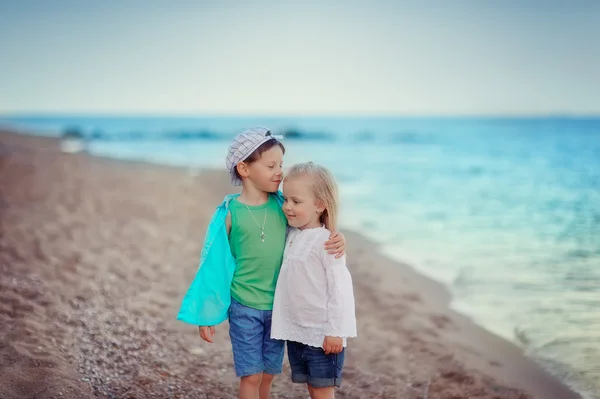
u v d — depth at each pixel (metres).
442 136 54.91
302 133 57.69
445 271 6.26
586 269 6.26
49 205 8.02
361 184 15.41
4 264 4.93
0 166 11.91
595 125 86.25
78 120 146.00
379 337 4.24
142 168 15.73
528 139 44.50
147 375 3.24
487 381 3.46
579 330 4.42
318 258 2.51
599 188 13.41
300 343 2.57
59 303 4.17
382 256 7.02
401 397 3.24
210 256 2.58
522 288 5.59
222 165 20.25
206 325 2.56
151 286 4.98
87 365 3.24
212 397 3.08
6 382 2.88
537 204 11.20
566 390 3.39
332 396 2.60
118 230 7.00
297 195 2.54
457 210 10.71
